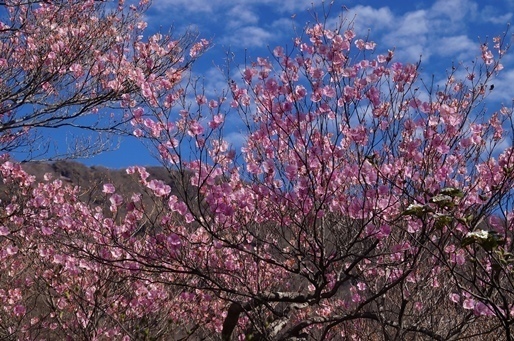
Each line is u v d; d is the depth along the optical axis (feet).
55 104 30.22
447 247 16.48
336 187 16.66
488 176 15.99
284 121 16.75
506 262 11.62
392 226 17.57
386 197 15.99
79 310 23.11
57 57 30.17
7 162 25.71
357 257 17.33
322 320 18.35
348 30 17.10
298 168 16.85
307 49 16.96
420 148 16.89
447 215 11.72
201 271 18.84
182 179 16.19
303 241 18.34
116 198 17.71
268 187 16.70
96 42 31.17
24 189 25.85
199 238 20.53
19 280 27.14
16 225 26.66
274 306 23.00
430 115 17.01
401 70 17.30
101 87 31.09
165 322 24.56
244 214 18.54
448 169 15.80
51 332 26.12
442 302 18.84
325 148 16.17
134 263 18.81
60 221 18.51
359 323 21.50
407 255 17.70
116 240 17.97
